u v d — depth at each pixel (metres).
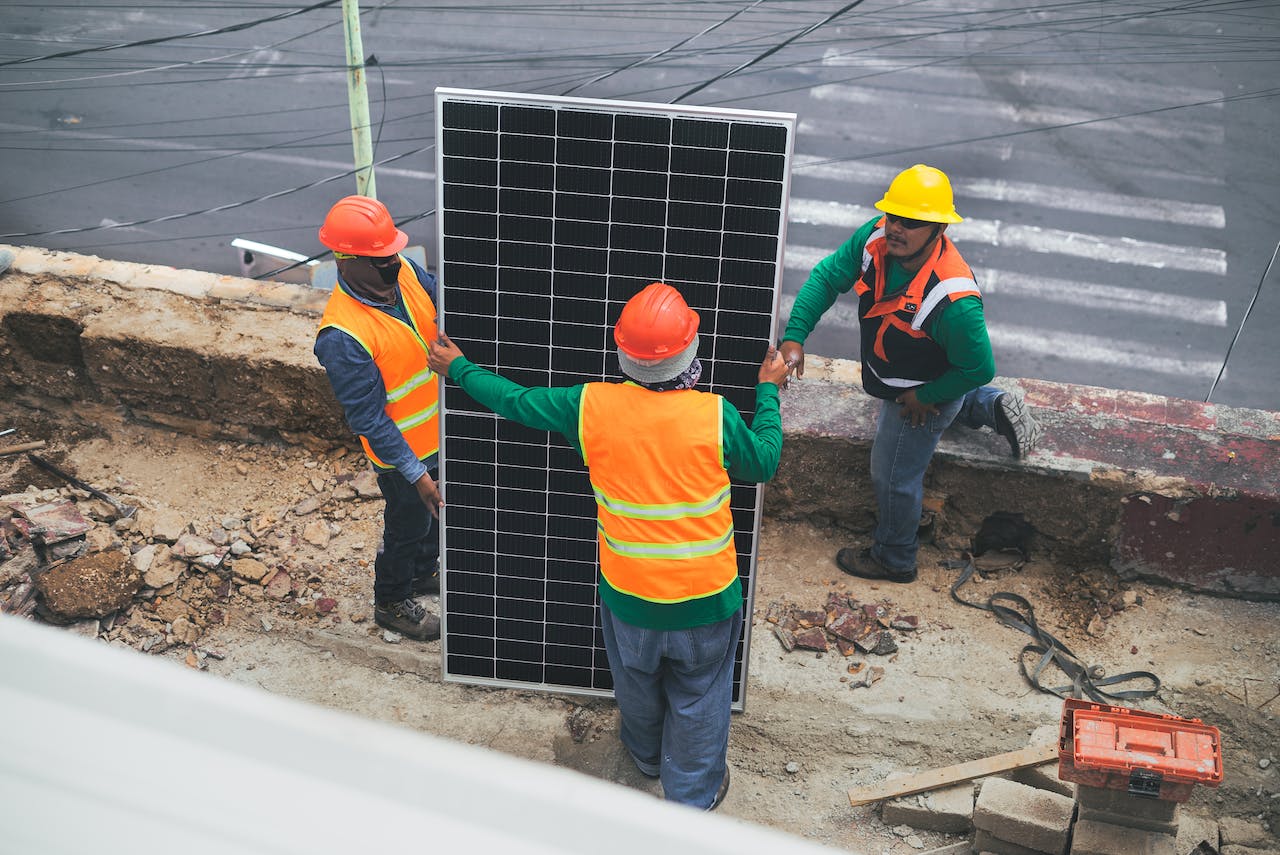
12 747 0.81
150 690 0.85
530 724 4.73
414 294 4.34
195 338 5.81
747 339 4.05
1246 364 10.71
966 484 5.32
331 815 0.79
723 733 4.11
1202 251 12.02
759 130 3.75
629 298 4.04
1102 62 14.99
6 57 14.98
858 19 15.84
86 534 5.21
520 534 4.50
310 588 5.22
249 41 15.43
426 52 15.15
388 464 4.30
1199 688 4.83
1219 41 15.52
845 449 5.37
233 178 12.95
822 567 5.42
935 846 4.26
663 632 3.73
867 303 4.44
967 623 5.13
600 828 0.80
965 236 12.06
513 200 3.92
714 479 3.56
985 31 15.68
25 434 6.02
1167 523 5.14
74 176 12.96
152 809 0.79
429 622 5.04
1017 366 10.54
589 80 14.49
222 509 5.60
